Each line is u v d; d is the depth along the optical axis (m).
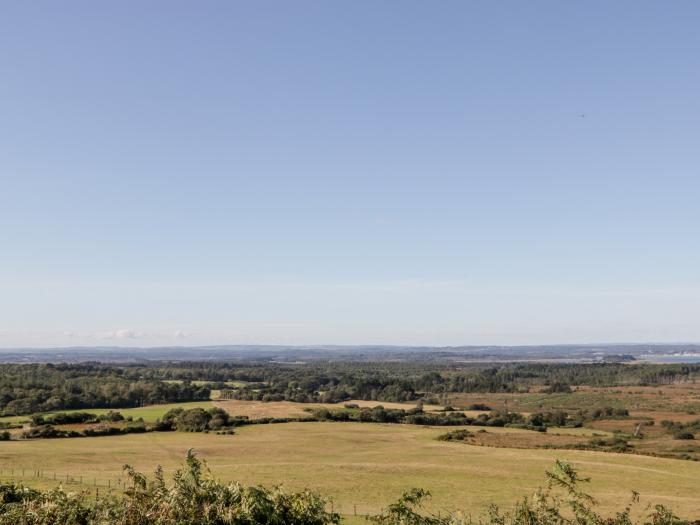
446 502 57.19
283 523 15.50
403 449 101.38
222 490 15.95
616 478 73.69
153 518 14.97
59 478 65.56
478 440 110.56
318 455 94.19
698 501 59.03
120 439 105.00
